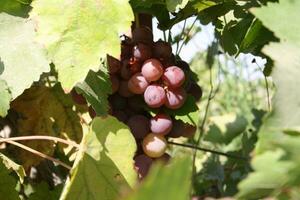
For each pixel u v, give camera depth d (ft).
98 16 1.61
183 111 1.81
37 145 2.23
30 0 1.79
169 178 0.86
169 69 1.74
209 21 1.98
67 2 1.62
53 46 1.60
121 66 1.78
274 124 1.16
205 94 4.31
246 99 4.01
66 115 2.20
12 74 1.74
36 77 1.73
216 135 3.23
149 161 1.75
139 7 1.86
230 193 2.87
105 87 1.75
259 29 1.65
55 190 2.13
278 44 1.24
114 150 1.61
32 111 2.22
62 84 1.58
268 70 1.87
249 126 3.54
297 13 1.25
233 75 4.05
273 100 1.20
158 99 1.73
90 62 1.59
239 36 1.90
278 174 1.03
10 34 1.77
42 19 1.62
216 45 2.60
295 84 1.21
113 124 1.60
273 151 1.05
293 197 1.05
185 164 0.91
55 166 2.44
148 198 0.84
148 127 1.77
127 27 1.60
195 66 4.00
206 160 3.05
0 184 1.88
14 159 2.23
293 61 1.22
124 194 0.86
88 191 1.61
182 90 1.77
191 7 1.89
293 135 1.05
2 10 1.78
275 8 1.26
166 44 1.80
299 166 1.02
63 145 2.20
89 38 1.60
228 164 2.98
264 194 1.07
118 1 1.61
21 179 1.88
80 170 1.59
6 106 1.74
